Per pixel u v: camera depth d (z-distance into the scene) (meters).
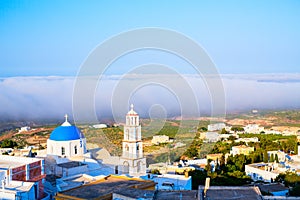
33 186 34.06
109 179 30.86
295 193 52.41
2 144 70.31
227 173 61.28
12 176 34.31
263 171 68.12
